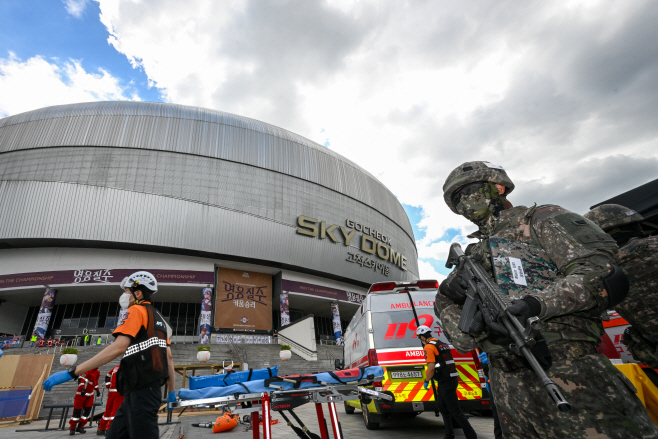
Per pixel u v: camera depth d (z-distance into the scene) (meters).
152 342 2.73
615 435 1.12
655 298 1.90
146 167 33.16
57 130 33.66
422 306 6.17
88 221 29.28
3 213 28.45
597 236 1.26
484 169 1.67
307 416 8.98
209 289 31.77
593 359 1.24
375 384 3.89
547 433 1.27
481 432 5.41
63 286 28.28
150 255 31.31
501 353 1.43
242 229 34.25
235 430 7.23
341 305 41.34
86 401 7.29
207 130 36.91
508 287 1.37
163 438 6.08
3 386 10.42
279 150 40.12
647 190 3.11
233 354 24.84
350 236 41.41
